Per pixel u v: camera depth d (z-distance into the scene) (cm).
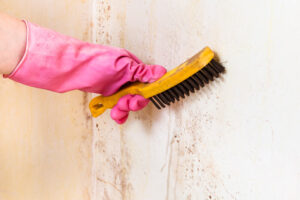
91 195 88
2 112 94
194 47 52
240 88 46
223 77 49
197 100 54
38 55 46
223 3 46
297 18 38
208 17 49
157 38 59
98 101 58
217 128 52
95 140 83
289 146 41
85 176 88
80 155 87
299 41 38
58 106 87
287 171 42
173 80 47
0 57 45
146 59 63
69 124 87
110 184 81
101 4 72
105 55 50
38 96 89
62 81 50
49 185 93
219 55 48
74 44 49
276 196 44
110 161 79
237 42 45
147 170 69
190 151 58
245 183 48
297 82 39
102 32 73
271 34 41
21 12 85
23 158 94
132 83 53
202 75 47
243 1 43
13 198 96
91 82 51
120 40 69
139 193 72
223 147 51
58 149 90
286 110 41
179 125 59
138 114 68
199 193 57
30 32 46
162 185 65
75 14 78
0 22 44
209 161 54
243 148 48
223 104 50
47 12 82
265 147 44
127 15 65
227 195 52
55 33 48
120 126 74
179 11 54
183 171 60
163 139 63
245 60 45
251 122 46
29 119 91
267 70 42
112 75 51
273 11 40
